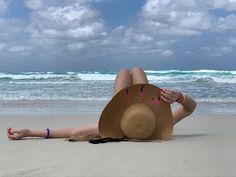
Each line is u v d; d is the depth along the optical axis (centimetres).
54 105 488
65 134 208
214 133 238
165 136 198
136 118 193
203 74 966
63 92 667
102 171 130
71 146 181
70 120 328
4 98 584
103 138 193
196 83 813
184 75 959
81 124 298
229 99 558
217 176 124
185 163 143
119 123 197
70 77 933
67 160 148
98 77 928
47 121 320
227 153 164
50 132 207
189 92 652
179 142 193
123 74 212
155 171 130
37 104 500
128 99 195
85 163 143
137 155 158
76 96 609
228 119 333
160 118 198
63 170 132
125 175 125
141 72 215
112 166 138
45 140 200
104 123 197
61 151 168
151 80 893
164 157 154
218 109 443
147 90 195
